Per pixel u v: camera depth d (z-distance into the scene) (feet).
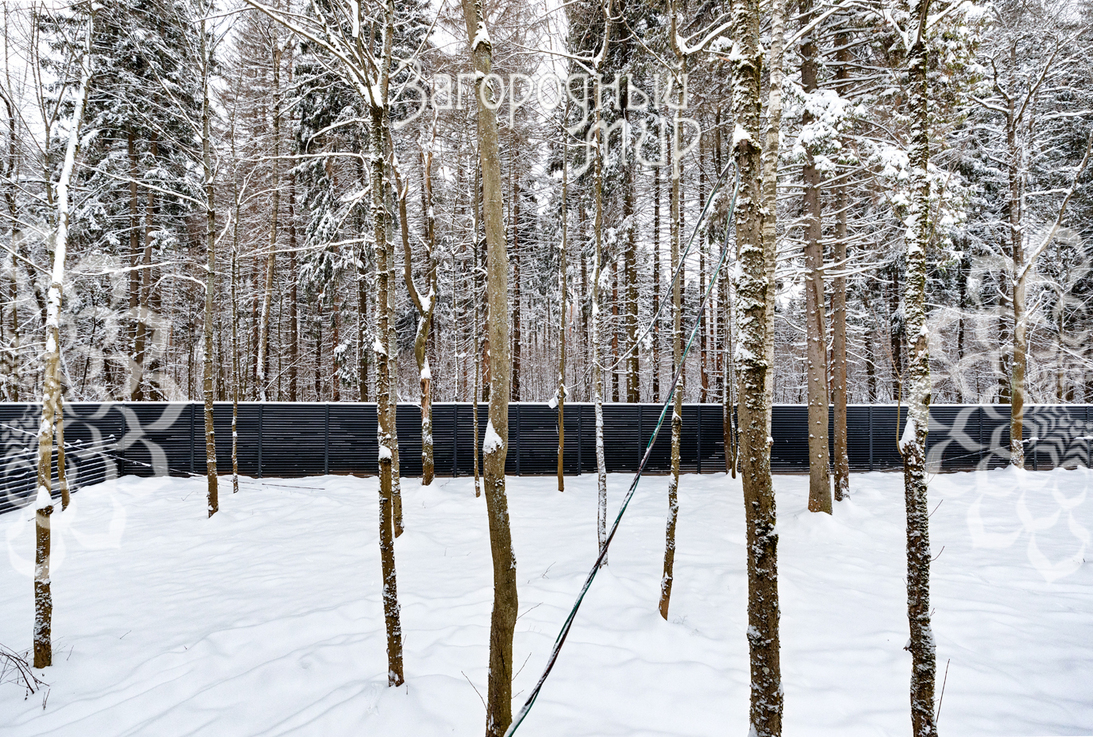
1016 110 43.32
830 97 26.27
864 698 11.95
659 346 60.64
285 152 49.60
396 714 11.02
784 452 43.88
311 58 39.68
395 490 24.80
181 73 35.09
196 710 11.41
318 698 11.86
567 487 38.60
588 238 53.26
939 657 14.10
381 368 13.16
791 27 28.40
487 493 9.26
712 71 26.50
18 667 13.28
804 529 26.17
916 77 9.21
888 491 36.52
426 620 15.65
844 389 30.96
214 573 21.59
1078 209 51.03
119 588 20.11
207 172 31.04
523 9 26.02
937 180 27.40
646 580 18.78
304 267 51.75
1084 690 12.60
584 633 14.52
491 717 9.18
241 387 60.44
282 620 15.61
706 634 14.93
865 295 55.21
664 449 44.24
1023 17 40.68
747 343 7.25
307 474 42.24
